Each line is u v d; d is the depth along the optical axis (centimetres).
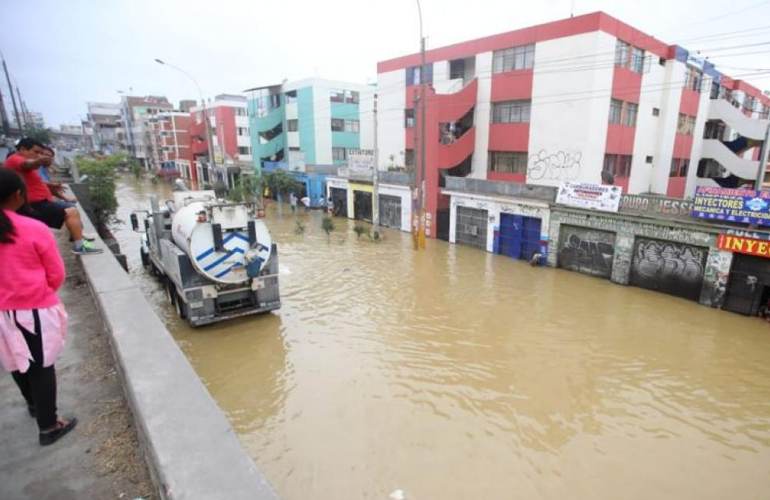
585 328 1188
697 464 686
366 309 1310
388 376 930
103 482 279
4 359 294
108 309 409
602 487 634
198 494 191
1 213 279
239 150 5056
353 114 3806
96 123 9756
